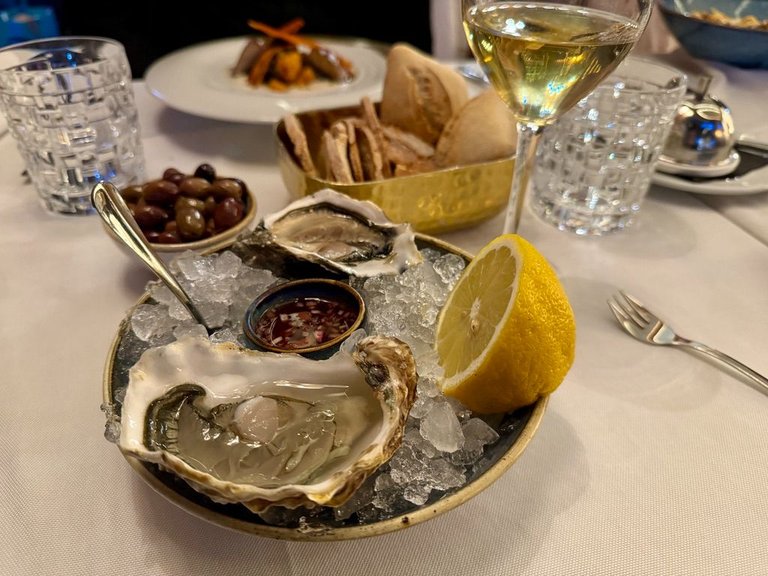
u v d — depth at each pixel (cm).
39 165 35
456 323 23
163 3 104
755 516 20
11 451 21
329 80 56
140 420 18
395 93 38
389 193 31
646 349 27
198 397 20
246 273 27
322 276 27
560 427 23
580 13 25
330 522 17
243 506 17
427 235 31
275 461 18
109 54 38
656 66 35
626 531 19
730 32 53
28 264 31
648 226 36
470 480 18
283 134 36
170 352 20
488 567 18
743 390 25
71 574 18
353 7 111
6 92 33
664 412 24
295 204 30
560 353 20
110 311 28
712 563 18
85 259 32
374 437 18
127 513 20
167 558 18
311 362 20
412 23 113
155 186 31
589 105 33
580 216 35
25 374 25
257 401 20
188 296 25
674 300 30
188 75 53
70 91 34
